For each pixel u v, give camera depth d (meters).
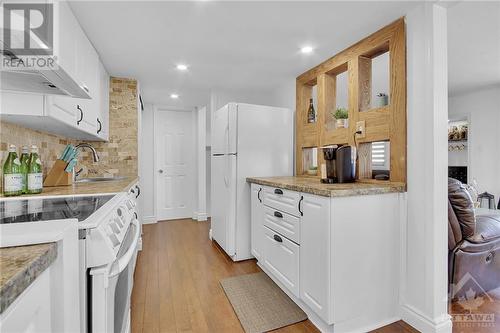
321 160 2.55
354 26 1.88
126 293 1.20
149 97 3.97
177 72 2.84
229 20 1.80
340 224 1.54
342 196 1.53
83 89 1.36
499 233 2.04
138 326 1.64
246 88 3.49
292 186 1.84
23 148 1.56
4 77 1.15
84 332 0.75
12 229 0.63
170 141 4.65
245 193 2.78
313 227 1.64
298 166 2.94
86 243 0.76
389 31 1.84
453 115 4.30
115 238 0.88
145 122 4.38
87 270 0.77
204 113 4.54
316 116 2.83
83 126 1.94
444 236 1.57
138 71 2.80
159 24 1.84
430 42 1.54
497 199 3.79
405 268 1.72
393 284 1.71
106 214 0.95
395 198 1.71
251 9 1.67
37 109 1.38
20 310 0.45
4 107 1.32
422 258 1.61
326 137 2.48
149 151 4.41
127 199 1.49
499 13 1.79
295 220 1.84
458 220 1.90
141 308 1.85
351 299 1.57
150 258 2.81
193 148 4.76
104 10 1.63
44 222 0.71
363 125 2.04
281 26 1.88
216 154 3.15
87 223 0.78
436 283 1.55
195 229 4.01
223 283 2.23
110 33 1.94
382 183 1.84
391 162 1.82
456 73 3.12
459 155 4.37
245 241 2.78
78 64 1.69
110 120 2.98
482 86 3.72
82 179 2.66
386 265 1.68
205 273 2.44
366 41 2.04
